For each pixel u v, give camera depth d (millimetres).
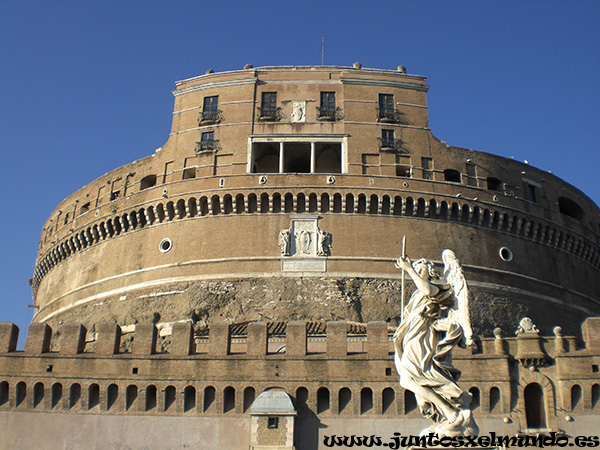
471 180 62562
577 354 37562
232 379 39125
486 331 56375
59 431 39188
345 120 62219
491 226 61844
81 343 41625
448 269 21516
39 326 42062
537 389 37562
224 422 38312
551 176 67812
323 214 58812
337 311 54531
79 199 69625
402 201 59094
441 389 19844
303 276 56469
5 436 39438
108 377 39969
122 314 58500
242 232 58500
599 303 68688
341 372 38938
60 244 69125
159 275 59062
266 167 67188
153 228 61656
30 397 40219
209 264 57844
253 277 56656
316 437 37656
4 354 41406
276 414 37312
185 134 63438
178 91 65750
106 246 64438
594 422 36344
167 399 39281
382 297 55656
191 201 60000
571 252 66875
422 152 62125
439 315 20719
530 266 62344
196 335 51875
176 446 38000
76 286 65188
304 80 64062
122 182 65750
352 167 60188
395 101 63812
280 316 54469
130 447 38250
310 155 65438
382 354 39219
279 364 39344
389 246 58094
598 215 73812
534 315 59969
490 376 37688
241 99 63438
